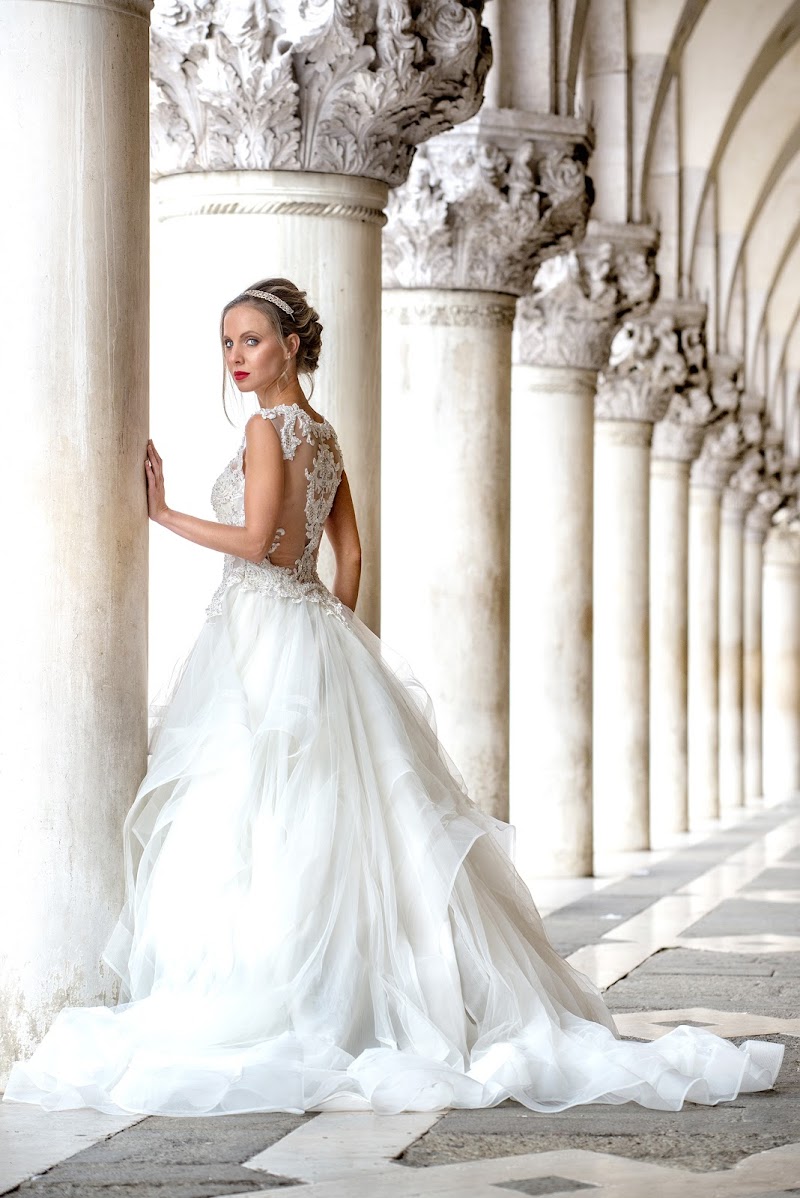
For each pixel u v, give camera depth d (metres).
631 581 21.14
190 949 6.13
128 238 6.45
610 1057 6.08
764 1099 6.04
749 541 39.03
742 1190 4.88
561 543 17.28
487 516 13.70
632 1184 4.93
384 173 9.65
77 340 6.30
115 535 6.37
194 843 6.22
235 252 9.45
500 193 13.23
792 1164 5.15
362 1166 5.08
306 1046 5.97
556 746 17.20
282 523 6.68
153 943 6.19
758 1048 6.41
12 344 6.27
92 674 6.30
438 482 13.62
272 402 6.83
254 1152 5.23
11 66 6.29
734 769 34.06
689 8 18.89
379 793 6.41
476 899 6.43
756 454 34.06
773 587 48.41
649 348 20.94
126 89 6.45
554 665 17.25
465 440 13.62
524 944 6.51
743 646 35.00
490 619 13.70
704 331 22.33
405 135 9.79
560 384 17.30
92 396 6.32
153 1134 5.45
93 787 6.29
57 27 6.30
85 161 6.33
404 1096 5.76
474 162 13.14
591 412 17.53
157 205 9.69
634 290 17.67
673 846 21.72
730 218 27.89
